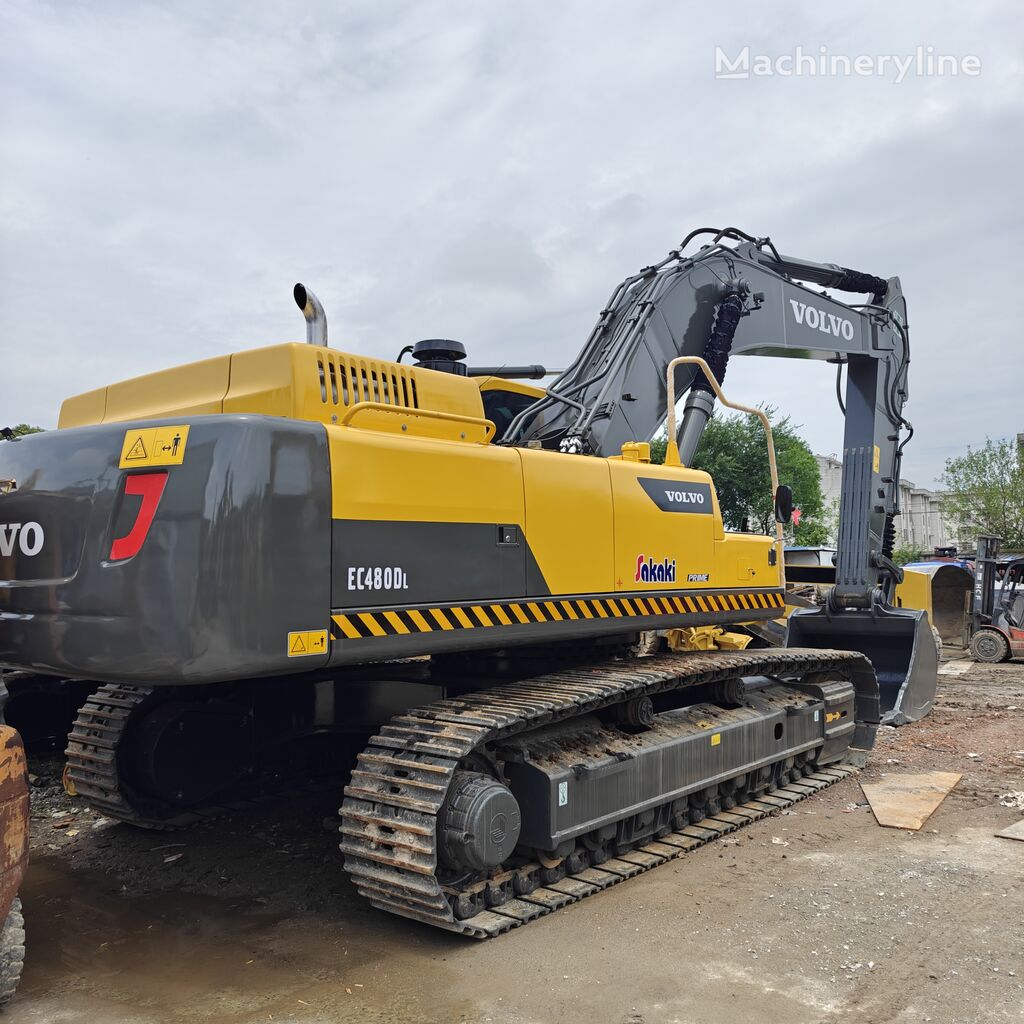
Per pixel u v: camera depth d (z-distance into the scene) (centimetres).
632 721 514
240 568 338
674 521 565
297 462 361
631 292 744
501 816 396
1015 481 3700
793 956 379
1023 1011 331
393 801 385
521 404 638
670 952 384
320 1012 335
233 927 417
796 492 3788
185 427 348
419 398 450
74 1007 342
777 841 543
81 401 500
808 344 896
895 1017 327
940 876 478
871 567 984
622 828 494
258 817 589
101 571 353
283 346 400
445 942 396
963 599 1758
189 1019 332
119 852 524
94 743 525
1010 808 618
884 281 1020
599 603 500
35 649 374
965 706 1056
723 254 804
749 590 635
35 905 446
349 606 375
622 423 660
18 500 393
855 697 767
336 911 435
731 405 676
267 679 541
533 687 475
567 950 386
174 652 331
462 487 428
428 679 532
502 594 444
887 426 1019
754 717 607
